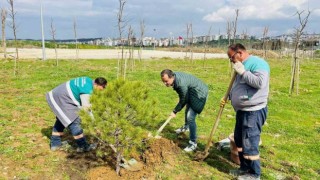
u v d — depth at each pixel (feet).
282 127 33.55
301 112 41.24
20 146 23.72
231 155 23.26
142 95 19.21
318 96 51.80
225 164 22.77
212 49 194.08
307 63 122.42
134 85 19.15
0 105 35.06
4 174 19.84
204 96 22.95
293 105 44.47
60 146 23.59
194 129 23.82
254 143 19.34
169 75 22.00
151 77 59.11
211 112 37.42
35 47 162.50
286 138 30.48
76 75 57.88
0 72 60.34
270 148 26.63
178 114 35.06
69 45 184.96
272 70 91.35
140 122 19.19
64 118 21.83
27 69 65.16
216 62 110.93
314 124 36.06
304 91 56.54
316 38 128.77
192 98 22.95
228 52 19.11
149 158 21.98
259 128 19.40
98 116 18.37
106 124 18.39
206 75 70.03
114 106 18.17
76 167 21.09
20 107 34.37
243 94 18.93
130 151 19.25
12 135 25.96
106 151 22.84
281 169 22.97
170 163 22.11
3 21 85.81
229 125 32.60
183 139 26.94
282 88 58.70
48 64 76.74
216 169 21.98
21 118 30.66
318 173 22.97
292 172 22.74
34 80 52.24
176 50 201.46
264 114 19.26
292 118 38.06
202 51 189.57
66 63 81.15
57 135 23.22
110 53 129.80
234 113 37.81
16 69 64.08
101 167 20.75
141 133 18.65
